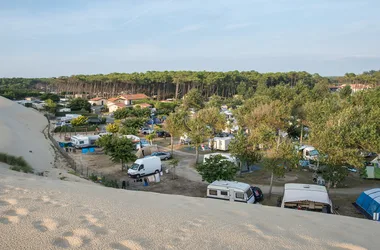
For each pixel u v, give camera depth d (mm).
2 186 7758
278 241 4793
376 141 20859
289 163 20500
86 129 54375
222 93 117062
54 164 26516
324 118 30531
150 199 8141
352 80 114500
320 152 21031
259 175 26234
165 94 117312
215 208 7359
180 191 22031
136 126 53031
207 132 31656
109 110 88250
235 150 24438
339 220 7145
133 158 28359
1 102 58000
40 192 7410
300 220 6625
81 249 3930
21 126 42594
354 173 26547
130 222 5277
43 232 4449
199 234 4859
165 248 4141
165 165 30422
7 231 4395
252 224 5773
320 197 14320
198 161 31906
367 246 4961
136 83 114062
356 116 28875
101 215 5590
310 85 118938
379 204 15516
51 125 60438
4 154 20719
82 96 117000
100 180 22828
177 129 34562
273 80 117688
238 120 43031
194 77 107000
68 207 6039
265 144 23609
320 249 4582
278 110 35750
